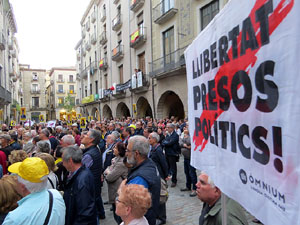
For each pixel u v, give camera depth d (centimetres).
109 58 2306
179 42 1255
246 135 117
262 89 103
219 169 150
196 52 186
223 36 141
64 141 362
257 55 107
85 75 3028
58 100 4881
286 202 88
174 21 1296
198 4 1114
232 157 133
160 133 779
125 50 1942
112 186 336
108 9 2306
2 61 2058
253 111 111
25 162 179
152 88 1521
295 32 82
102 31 2495
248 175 116
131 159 236
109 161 477
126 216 155
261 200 105
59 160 352
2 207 190
